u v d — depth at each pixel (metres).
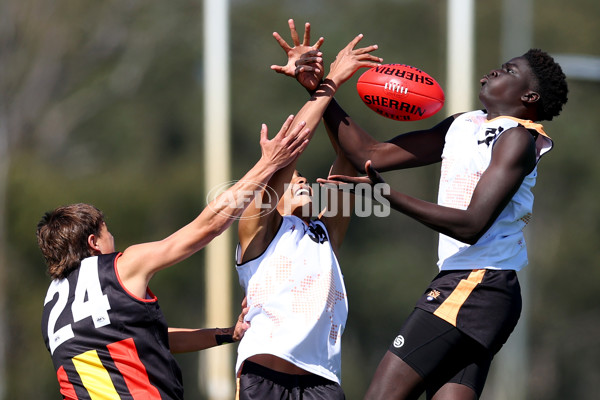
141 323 16.97
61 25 115.88
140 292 17.05
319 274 17.95
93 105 121.56
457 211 15.53
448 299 16.64
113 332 16.86
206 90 53.50
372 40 122.38
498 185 15.69
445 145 17.50
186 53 122.94
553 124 118.38
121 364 16.80
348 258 116.75
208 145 53.56
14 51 112.25
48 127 118.12
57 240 17.53
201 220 17.12
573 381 115.69
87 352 16.83
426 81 17.91
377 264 115.56
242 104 122.06
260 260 17.92
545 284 116.69
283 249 17.94
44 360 104.62
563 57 58.97
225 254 51.69
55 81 117.50
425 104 17.83
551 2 123.69
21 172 109.50
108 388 16.69
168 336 18.33
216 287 51.47
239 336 18.75
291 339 17.36
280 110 121.38
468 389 16.69
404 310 115.12
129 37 121.44
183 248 17.11
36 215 108.00
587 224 117.81
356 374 113.81
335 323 18.06
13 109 113.38
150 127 125.06
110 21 120.31
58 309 17.20
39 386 104.62
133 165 122.56
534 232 118.06
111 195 113.81
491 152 16.47
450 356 16.69
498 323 16.55
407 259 117.06
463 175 16.88
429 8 122.44
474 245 16.67
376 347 115.81
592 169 118.31
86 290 17.05
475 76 119.94
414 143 18.59
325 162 115.56
